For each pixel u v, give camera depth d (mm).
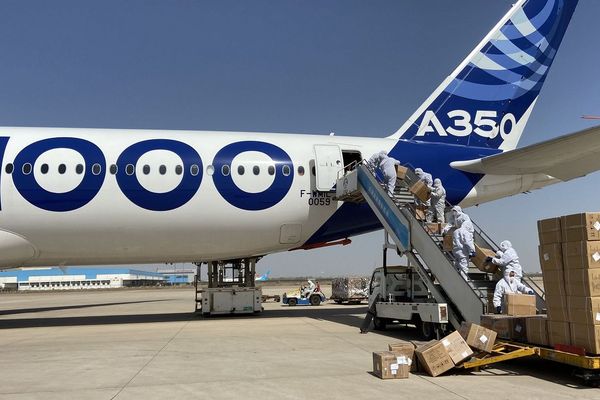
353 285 34812
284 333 15648
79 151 17484
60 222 17266
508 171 18688
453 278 12352
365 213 20047
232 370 9695
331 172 19359
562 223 8703
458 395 7645
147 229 18109
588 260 8109
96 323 20344
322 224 19828
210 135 19297
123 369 9938
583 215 8258
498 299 11688
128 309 31422
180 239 18766
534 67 21734
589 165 16594
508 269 11930
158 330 16875
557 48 21891
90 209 17328
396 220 14930
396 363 8852
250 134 19844
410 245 14242
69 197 17109
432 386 8258
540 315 10914
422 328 14141
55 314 27391
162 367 10094
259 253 20922
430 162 20125
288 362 10508
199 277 27984
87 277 147875
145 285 163000
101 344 13570
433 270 13117
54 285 145625
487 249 13625
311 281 34719
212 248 19641
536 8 21672
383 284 16031
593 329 7988
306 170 19375
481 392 7840
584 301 8148
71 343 13906
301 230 19781
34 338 15305
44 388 8398
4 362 10914
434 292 13406
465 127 21109
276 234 19609
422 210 16438
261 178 18734
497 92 21438
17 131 17781
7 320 23266
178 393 7934
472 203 20531
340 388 8141
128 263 20359
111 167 17484
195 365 10258
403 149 20281
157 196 17719
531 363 10156
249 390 8062
